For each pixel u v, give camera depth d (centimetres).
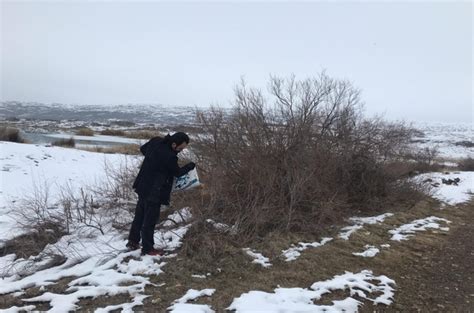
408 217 927
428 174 1612
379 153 989
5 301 439
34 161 1449
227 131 783
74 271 514
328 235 718
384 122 1077
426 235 788
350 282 514
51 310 410
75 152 1764
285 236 670
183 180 598
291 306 434
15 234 659
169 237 621
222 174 736
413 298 502
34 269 542
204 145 777
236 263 549
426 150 1822
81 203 825
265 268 547
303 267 559
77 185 1134
